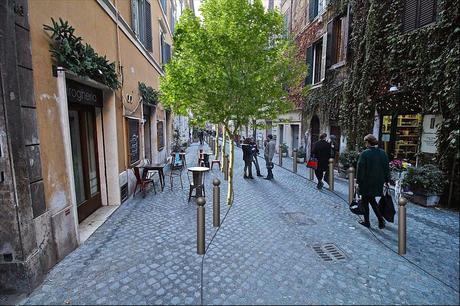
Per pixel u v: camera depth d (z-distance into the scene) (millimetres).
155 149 11406
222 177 10477
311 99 13695
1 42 2895
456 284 3227
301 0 15539
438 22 6383
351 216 5699
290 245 4312
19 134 3092
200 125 6559
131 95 8133
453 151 6066
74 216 4242
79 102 5156
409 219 5363
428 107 6730
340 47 11172
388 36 8000
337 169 11211
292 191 8008
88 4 5254
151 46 11234
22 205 3088
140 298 2992
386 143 8375
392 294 3057
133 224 5285
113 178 6535
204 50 5625
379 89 8438
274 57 6156
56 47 3961
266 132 22625
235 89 5723
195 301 2939
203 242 3996
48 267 3533
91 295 3049
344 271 3539
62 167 4035
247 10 5754
